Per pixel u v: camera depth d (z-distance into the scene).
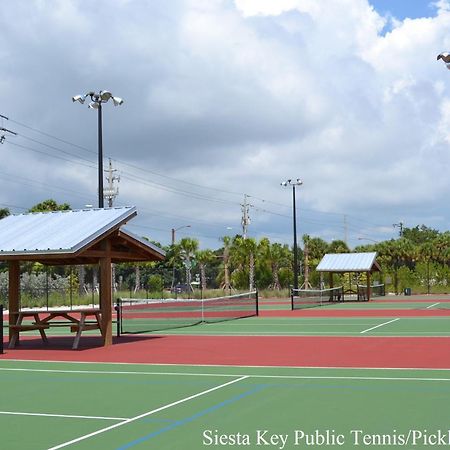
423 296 66.38
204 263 87.81
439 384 11.22
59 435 8.00
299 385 11.33
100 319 20.30
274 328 25.47
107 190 64.50
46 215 21.30
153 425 8.44
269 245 82.06
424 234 146.00
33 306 49.94
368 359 14.91
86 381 12.39
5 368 14.60
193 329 25.81
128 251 21.50
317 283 80.56
